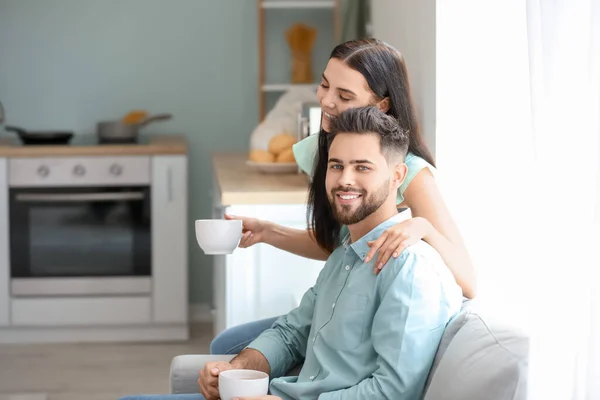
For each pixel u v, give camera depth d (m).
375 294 2.23
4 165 5.43
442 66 3.24
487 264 3.14
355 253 2.36
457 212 3.23
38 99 6.03
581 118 2.04
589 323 1.93
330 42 6.00
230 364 2.53
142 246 5.57
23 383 4.88
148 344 5.66
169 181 5.54
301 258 3.77
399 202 2.79
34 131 6.03
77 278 5.56
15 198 5.46
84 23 6.00
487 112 3.24
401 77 2.71
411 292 2.15
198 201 6.16
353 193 2.24
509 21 3.21
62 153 5.45
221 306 4.26
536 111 2.13
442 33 3.24
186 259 5.60
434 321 2.16
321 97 2.75
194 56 6.07
